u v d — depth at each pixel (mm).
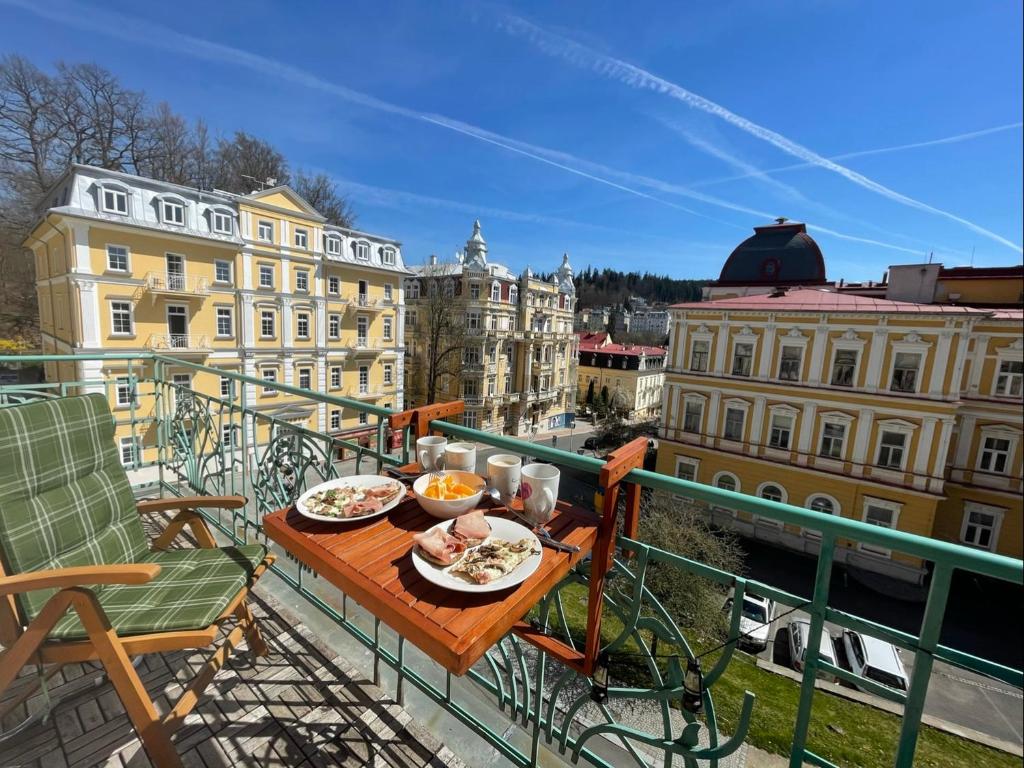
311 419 18734
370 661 2211
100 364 13023
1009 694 8031
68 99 19312
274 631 2363
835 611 1016
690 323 15852
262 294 16672
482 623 956
